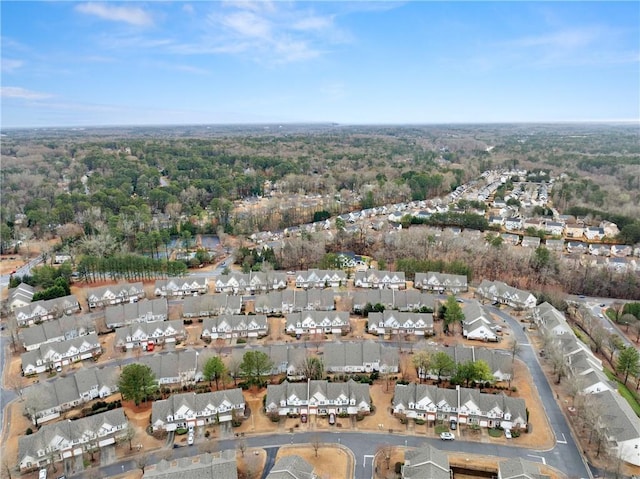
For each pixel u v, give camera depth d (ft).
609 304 593.83
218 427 359.46
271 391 376.27
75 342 449.06
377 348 432.66
